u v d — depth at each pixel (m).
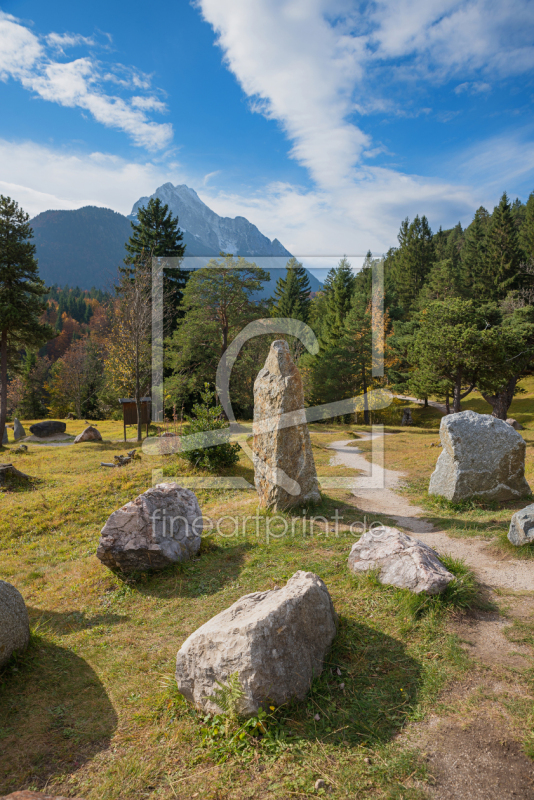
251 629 3.53
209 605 5.79
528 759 2.82
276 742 3.16
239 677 3.42
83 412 56.09
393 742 3.08
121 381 36.88
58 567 8.47
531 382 42.88
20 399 59.50
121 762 3.18
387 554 5.59
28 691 4.23
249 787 2.83
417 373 31.17
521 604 4.79
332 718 3.36
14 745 3.49
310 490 9.58
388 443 20.84
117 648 4.97
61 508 11.99
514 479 9.20
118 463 17.03
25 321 29.41
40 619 5.96
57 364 62.78
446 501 9.44
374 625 4.57
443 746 2.99
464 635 4.27
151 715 3.71
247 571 6.66
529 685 3.49
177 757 3.20
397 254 66.81
